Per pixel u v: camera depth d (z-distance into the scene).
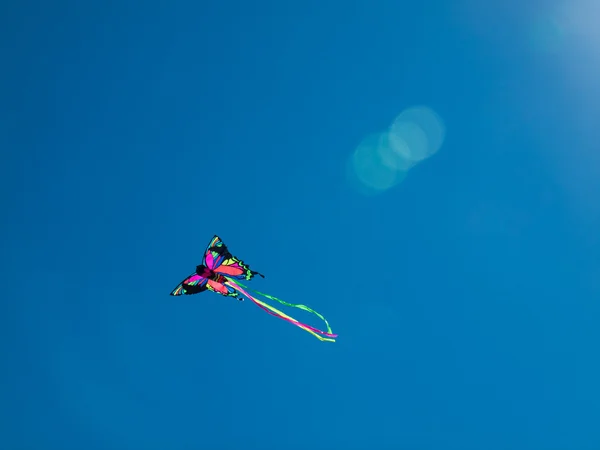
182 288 4.72
